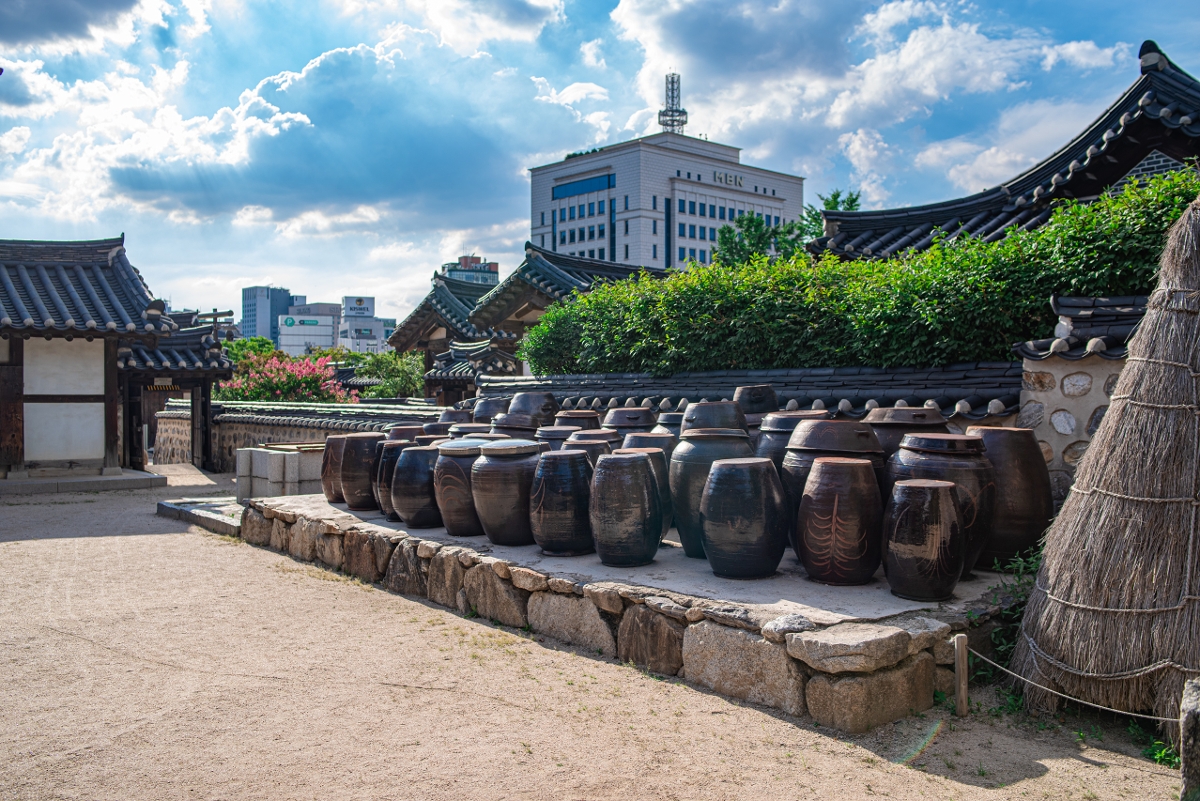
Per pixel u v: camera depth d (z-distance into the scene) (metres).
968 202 12.19
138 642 5.81
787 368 9.22
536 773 3.80
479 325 22.22
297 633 6.00
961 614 4.75
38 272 15.87
